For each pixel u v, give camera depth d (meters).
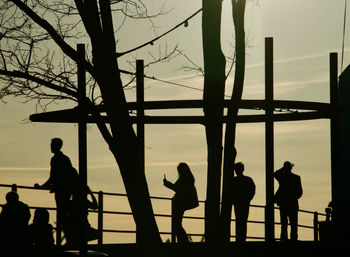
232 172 26.92
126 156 24.98
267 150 36.25
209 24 26.06
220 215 26.75
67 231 31.95
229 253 26.73
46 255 24.84
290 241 40.16
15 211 31.42
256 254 34.59
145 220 25.14
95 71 24.89
